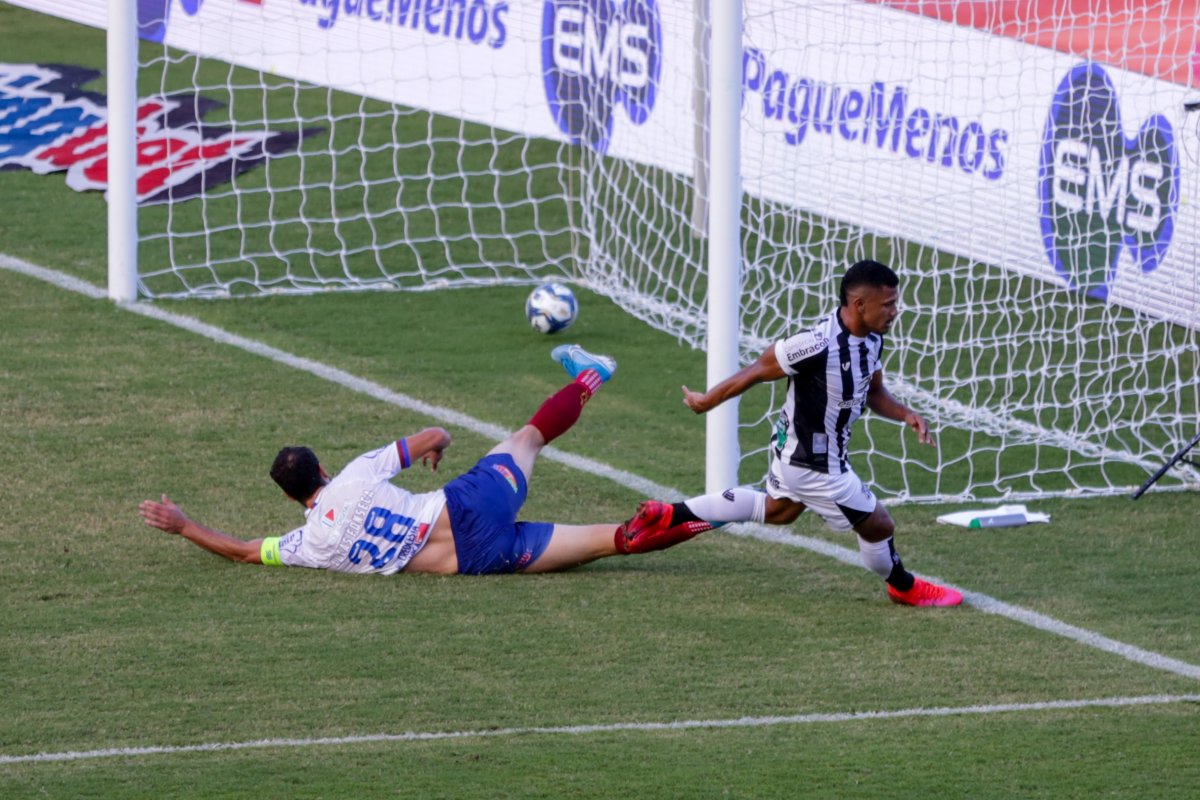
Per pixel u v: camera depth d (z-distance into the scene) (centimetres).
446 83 5331
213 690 2036
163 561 2486
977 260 3931
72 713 1959
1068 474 3097
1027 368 3647
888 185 3941
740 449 3162
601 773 1802
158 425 3106
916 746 1900
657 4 4409
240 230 4466
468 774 1794
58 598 2333
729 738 1919
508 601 2369
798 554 2628
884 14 3825
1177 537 2769
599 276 4272
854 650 2228
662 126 4453
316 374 3444
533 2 4994
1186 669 2191
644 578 2494
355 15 5419
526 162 5084
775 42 3778
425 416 3228
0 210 4522
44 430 3052
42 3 6538
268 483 2845
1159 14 3675
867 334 2255
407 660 2144
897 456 3178
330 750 1861
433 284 4150
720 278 2734
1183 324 3606
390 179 4525
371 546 2433
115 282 3878
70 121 5288
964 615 2381
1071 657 2227
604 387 3484
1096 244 3812
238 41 5578
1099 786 1791
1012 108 3841
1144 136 3672
